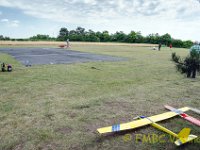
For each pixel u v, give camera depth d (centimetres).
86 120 545
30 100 694
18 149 397
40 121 528
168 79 1142
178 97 793
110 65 1634
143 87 934
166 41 7594
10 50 2933
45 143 422
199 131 505
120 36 8994
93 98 741
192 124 546
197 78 1189
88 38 8306
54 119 544
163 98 773
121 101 718
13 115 560
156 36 8194
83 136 457
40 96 743
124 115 591
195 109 647
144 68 1534
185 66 1208
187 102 736
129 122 518
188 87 959
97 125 518
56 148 405
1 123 508
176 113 598
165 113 596
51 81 996
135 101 725
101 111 616
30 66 1445
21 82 950
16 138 437
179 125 537
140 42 8650
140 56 2558
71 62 1744
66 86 906
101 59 2061
